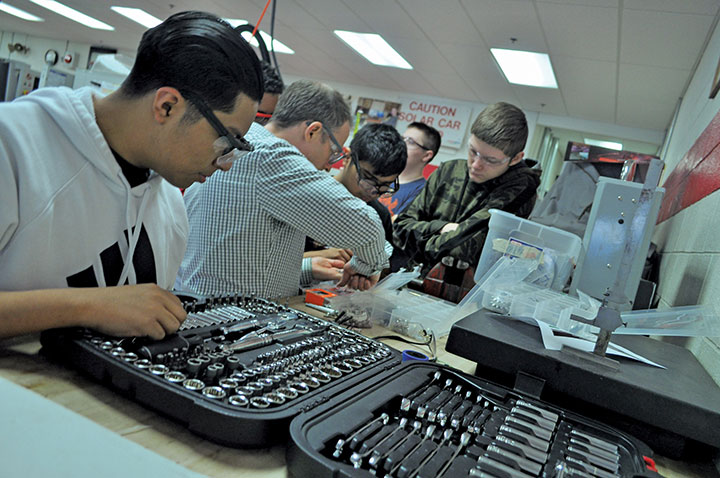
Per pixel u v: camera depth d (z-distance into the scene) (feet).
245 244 4.40
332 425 1.79
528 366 2.64
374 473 1.57
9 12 25.73
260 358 2.24
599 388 2.48
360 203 4.38
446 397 2.30
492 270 4.22
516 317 3.27
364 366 2.46
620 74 13.65
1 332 1.95
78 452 1.30
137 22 21.15
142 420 1.76
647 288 5.87
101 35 25.68
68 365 2.04
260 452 1.75
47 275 2.53
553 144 25.25
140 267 3.10
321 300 4.25
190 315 2.65
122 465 1.30
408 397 2.23
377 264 4.70
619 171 7.16
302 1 14.19
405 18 13.52
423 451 1.77
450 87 19.56
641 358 2.92
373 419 1.95
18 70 18.39
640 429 2.50
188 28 2.36
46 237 2.44
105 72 11.32
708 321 2.81
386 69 19.25
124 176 2.73
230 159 2.67
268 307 3.16
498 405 2.36
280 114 4.97
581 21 11.05
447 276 6.30
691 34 10.28
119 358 1.92
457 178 7.89
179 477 1.33
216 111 2.43
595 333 3.23
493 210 4.99
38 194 2.40
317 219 4.27
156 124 2.48
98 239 2.70
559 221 7.31
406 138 11.93
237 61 2.40
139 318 2.10
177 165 2.62
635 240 2.56
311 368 2.26
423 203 8.17
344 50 18.06
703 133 7.36
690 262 5.10
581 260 4.74
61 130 2.55
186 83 2.34
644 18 10.17
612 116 18.24
